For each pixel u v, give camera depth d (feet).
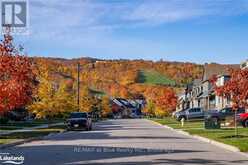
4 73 71.46
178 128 161.07
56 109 218.18
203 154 73.61
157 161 63.36
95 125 210.59
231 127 156.87
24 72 72.79
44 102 215.92
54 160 65.05
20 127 167.94
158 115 392.27
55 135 129.18
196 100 346.13
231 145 84.17
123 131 149.69
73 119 157.69
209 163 61.72
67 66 558.97
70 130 157.07
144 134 130.82
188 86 394.93
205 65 320.70
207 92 303.48
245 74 104.22
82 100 320.29
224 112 196.95
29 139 105.70
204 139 104.88
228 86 105.81
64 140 107.65
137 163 61.05
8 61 71.36
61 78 456.86
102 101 427.33
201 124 191.52
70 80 464.24
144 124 221.87
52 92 217.56
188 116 240.32
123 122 261.24
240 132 124.77
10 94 69.87
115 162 62.18
